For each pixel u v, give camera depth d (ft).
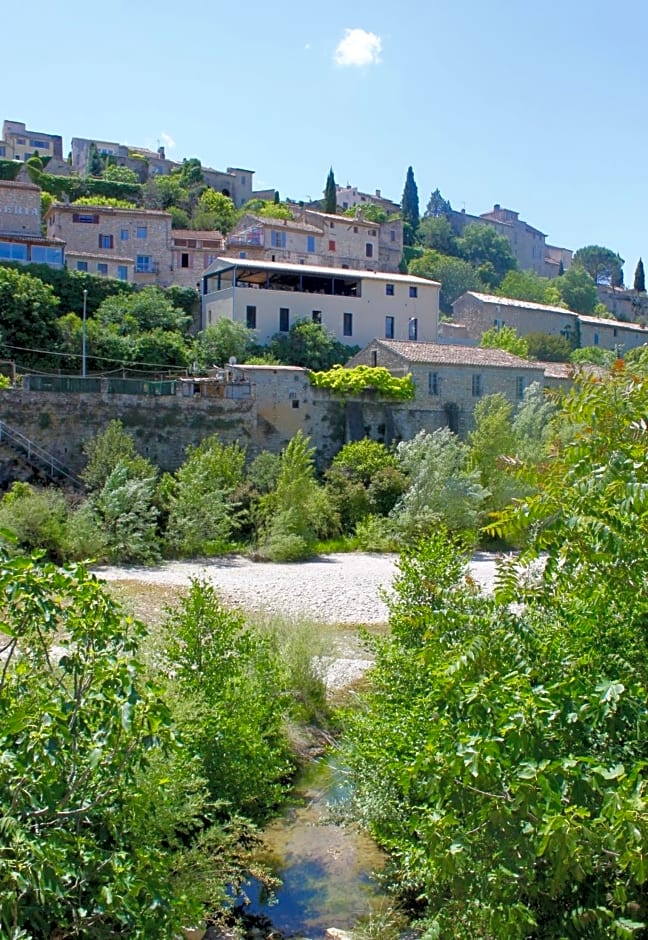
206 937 31.78
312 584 105.91
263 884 36.37
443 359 177.06
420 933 32.37
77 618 22.65
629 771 20.36
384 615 90.89
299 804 44.24
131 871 23.58
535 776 19.17
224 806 38.96
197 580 50.80
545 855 20.22
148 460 130.72
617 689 20.77
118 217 240.73
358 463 147.13
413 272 384.68
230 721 39.83
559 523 22.45
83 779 22.30
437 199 578.66
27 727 21.71
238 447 144.87
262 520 129.39
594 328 301.63
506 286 396.78
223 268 202.08
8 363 153.58
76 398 134.82
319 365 193.77
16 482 116.57
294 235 284.41
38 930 21.67
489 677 22.43
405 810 34.99
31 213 221.05
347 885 36.47
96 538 110.83
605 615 25.36
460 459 139.64
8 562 21.47
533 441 146.00
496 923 20.56
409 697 37.29
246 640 45.34
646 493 19.76
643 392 22.99
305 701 55.36
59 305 188.34
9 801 20.40
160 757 30.17
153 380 146.82
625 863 17.76
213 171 395.34
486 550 131.75
